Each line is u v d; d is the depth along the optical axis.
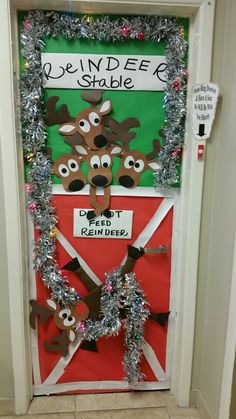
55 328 1.85
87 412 1.84
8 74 1.47
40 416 1.81
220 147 1.58
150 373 1.95
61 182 1.69
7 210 1.59
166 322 1.89
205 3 1.46
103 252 1.79
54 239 1.74
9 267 1.65
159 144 1.69
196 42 1.52
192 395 1.89
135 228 1.77
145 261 1.80
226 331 1.54
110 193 1.72
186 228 1.70
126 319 1.81
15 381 1.79
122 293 1.77
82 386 1.95
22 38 1.53
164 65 1.61
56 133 1.65
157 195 1.74
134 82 1.62
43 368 1.90
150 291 1.84
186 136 1.64
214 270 1.67
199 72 1.52
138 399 1.92
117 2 1.45
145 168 1.71
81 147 1.67
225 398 1.55
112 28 1.54
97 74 1.60
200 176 1.62
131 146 1.69
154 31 1.55
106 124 1.66
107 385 1.96
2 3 1.41
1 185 1.58
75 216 1.73
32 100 1.56
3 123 1.51
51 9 1.50
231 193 1.48
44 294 1.80
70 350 1.89
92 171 1.69
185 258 1.73
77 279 1.81
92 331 1.81
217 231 1.63
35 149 1.62
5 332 1.75
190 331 1.80
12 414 1.82
